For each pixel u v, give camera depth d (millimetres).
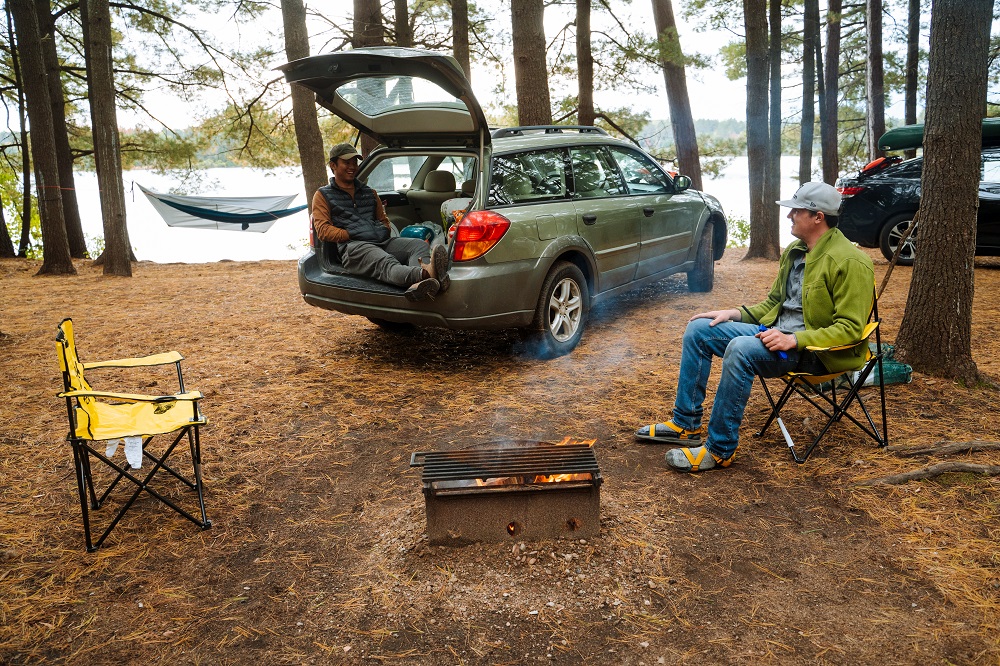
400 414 4480
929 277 4570
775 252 10336
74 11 16406
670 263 6945
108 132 10570
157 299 8430
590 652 2365
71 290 9336
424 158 6484
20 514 3311
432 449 3949
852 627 2436
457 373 5289
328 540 3088
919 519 3064
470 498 2863
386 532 3115
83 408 3057
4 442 4102
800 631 2428
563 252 5430
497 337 6223
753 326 3844
